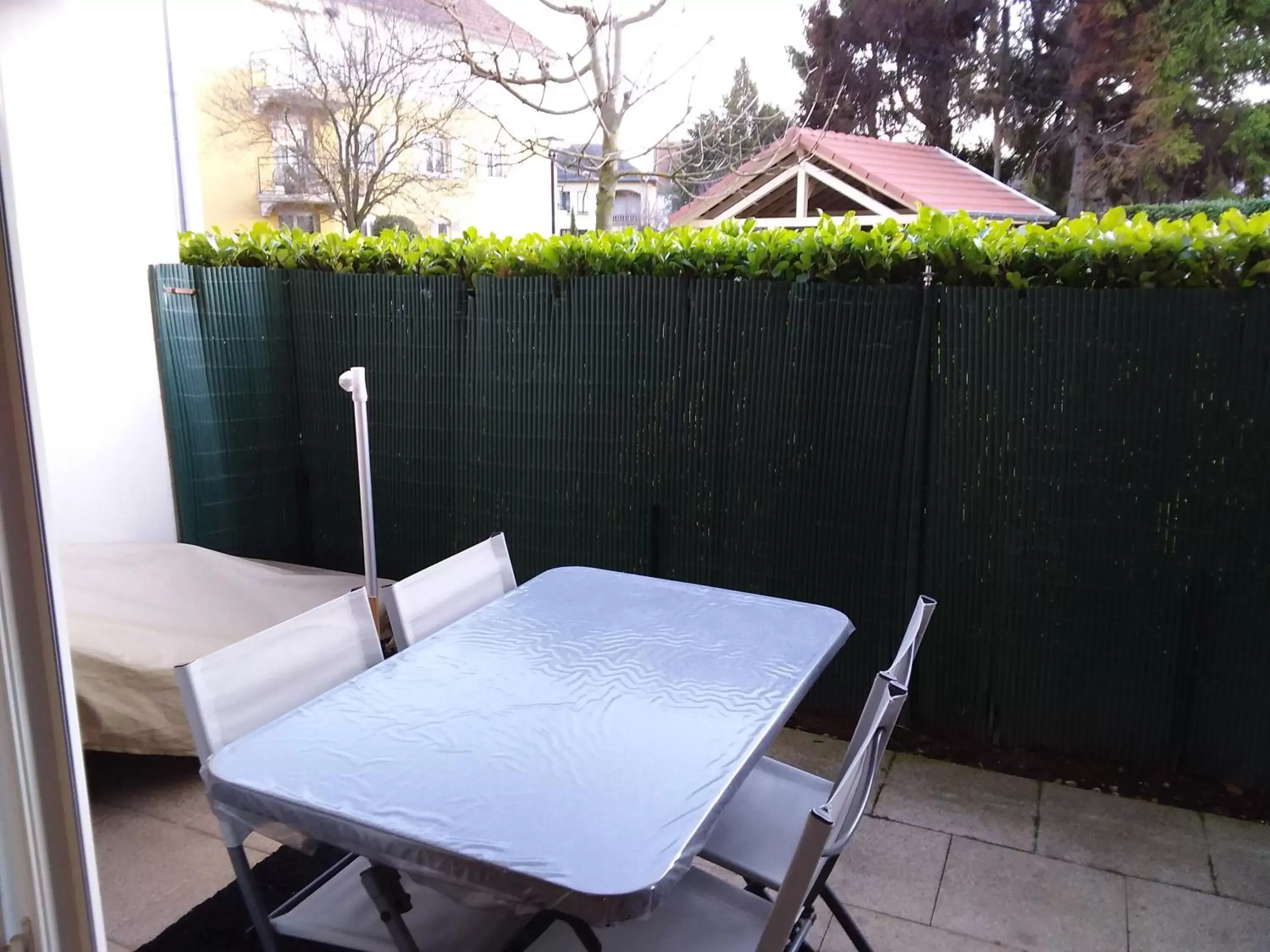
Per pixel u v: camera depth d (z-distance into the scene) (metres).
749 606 2.37
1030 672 3.19
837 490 3.36
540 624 2.23
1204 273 2.83
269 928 1.71
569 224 6.99
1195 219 2.88
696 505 3.63
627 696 1.83
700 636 2.16
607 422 3.74
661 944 1.68
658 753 1.60
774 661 2.01
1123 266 2.91
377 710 1.76
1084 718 3.16
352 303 4.24
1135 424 2.92
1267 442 2.78
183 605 3.42
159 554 3.71
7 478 0.83
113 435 3.90
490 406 3.99
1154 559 2.97
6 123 0.80
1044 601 3.13
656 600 2.42
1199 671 2.99
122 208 3.87
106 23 3.75
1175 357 2.84
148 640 2.97
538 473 3.93
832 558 3.41
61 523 3.76
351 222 8.70
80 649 2.81
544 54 6.17
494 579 2.59
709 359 3.50
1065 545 3.07
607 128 5.49
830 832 1.34
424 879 1.50
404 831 1.36
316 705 1.78
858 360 3.25
